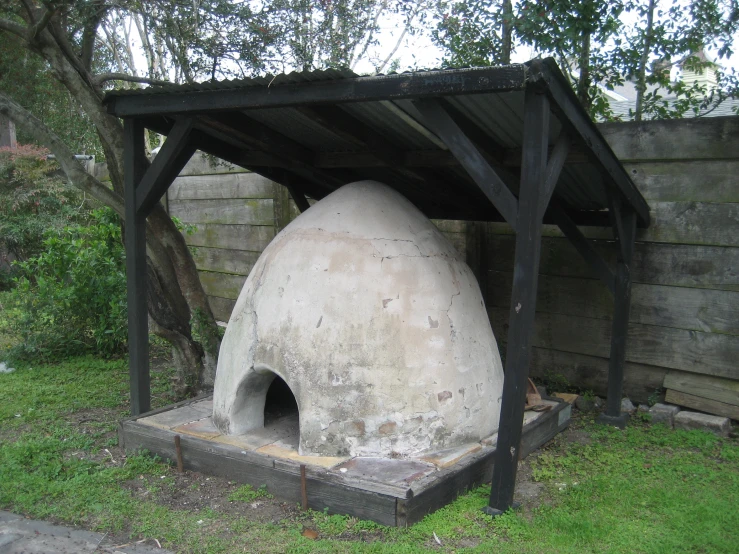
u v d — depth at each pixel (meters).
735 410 4.97
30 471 4.20
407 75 3.30
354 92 3.47
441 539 3.23
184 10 5.64
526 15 6.20
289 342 3.86
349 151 5.04
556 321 5.93
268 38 5.80
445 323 3.96
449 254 4.32
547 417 4.64
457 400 3.92
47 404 5.67
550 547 3.15
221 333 5.97
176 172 4.82
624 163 5.36
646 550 3.14
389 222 4.11
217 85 3.86
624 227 4.93
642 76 6.67
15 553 3.23
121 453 4.51
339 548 3.15
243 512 3.60
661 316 5.30
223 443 4.07
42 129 5.30
